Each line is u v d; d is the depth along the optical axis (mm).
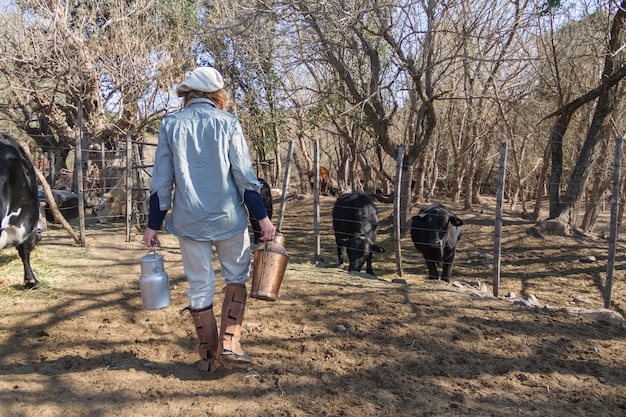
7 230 4422
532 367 3768
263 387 3295
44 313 4605
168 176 3057
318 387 3326
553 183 11008
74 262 6695
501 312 5023
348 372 3578
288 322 4566
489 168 20219
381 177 18375
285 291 5594
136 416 2885
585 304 6844
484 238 10969
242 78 17906
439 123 17594
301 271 6773
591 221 11602
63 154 17703
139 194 10289
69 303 4914
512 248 10180
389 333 4352
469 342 4215
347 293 5582
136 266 6680
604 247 9805
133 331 4227
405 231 11594
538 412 3111
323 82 15789
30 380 3246
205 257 3162
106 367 3488
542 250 9836
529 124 14398
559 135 11391
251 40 12617
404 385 3400
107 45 14336
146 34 14906
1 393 3045
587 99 10711
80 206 7840
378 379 3477
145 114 14719
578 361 3896
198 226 3035
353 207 8500
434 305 5172
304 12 9531
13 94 15617
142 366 3539
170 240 8898
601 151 12289
